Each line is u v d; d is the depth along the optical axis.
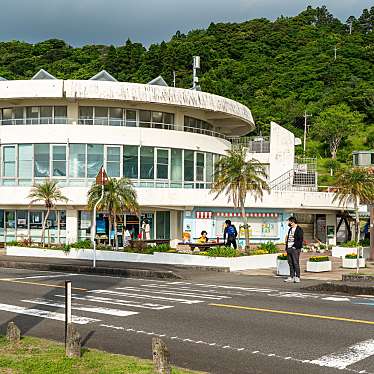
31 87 34.72
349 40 145.12
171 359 8.16
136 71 107.38
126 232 33.59
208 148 39.81
